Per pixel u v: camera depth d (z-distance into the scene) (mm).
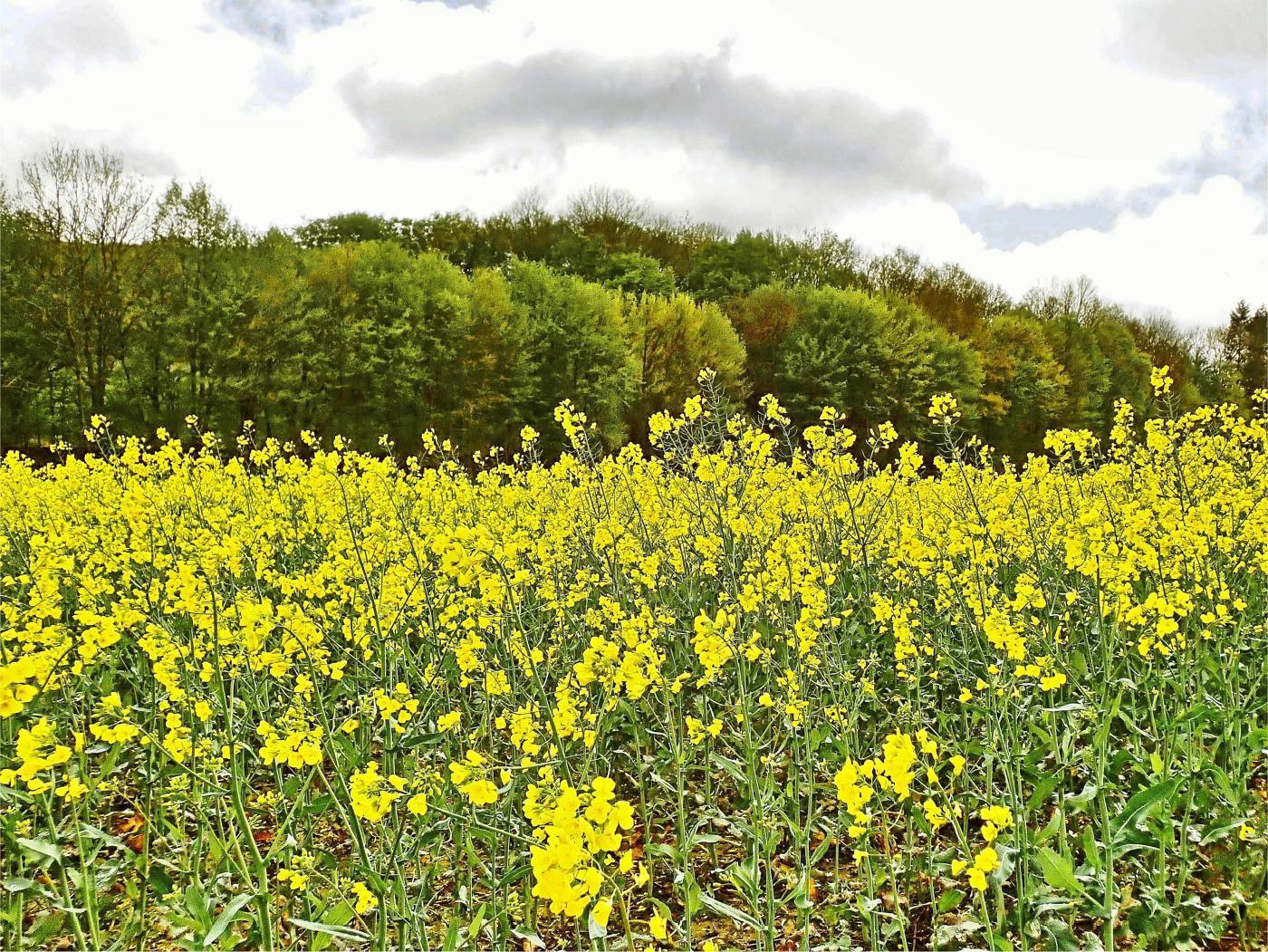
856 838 3416
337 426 28062
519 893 3660
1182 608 3973
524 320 32688
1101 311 56469
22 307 24922
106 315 25844
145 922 3463
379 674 4395
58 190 25672
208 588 3953
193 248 27188
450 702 4391
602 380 33344
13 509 7836
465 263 53406
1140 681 4324
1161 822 3145
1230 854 3529
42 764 2652
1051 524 5891
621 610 4879
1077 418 48500
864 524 6141
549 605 4922
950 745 4367
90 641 3395
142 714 4340
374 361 28516
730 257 52469
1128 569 4098
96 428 9055
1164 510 5484
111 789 4215
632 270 47469
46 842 2916
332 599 5473
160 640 3654
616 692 3482
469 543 3812
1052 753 3912
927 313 48969
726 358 37969
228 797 3504
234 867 3312
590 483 6934
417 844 3105
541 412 33188
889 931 3205
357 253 31672
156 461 8398
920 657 5121
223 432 26391
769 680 4059
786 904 3760
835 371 40000
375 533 6105
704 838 3330
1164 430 8070
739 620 4520
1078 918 3424
